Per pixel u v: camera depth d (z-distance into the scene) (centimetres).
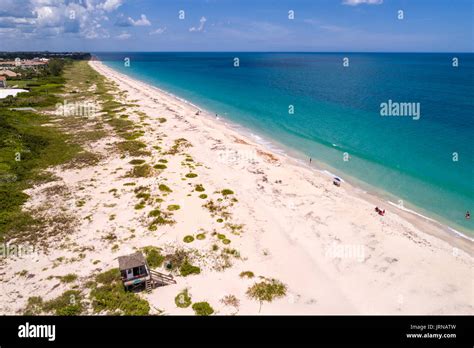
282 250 2542
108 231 2691
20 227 2697
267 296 2069
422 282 2211
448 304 2028
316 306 2011
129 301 1988
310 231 2794
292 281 2219
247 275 2248
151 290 2098
